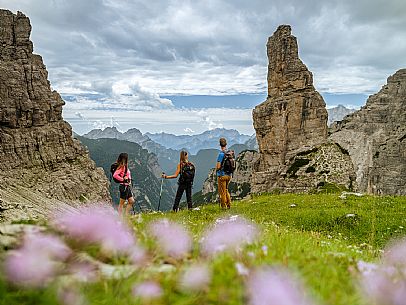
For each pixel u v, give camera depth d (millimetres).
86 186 182500
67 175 178250
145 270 4609
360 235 21094
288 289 3857
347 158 130875
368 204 27469
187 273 4340
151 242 5488
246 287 4031
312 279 4504
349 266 5379
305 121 176000
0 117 169250
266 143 178625
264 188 166500
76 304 3896
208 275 4309
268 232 9383
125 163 19078
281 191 128500
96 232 5062
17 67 183875
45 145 180250
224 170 25953
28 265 4215
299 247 6840
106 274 4457
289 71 178250
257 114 179875
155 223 6688
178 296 4105
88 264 4566
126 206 19141
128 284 4172
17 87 179125
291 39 179375
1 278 4164
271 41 185625
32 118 180750
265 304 3699
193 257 5418
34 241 4637
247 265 4758
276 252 5609
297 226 23109
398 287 4406
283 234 9531
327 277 4758
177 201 25078
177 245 5484
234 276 4297
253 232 6984
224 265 4594
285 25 181875
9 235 5207
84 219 5160
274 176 167375
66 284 4105
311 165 128000
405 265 5961
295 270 4645
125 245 5055
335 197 32281
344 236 21047
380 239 19844
